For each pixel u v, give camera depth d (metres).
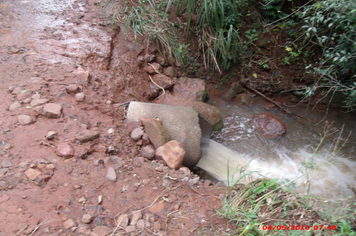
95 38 5.44
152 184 3.08
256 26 6.46
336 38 5.46
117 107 4.40
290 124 5.57
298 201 2.96
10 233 2.31
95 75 4.86
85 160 3.23
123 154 3.56
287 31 6.38
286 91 6.16
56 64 4.77
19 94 3.89
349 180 4.26
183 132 4.01
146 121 4.07
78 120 3.76
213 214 2.76
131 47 5.53
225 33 6.20
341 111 5.81
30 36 5.26
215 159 4.59
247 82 6.33
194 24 6.17
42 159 3.06
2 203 2.56
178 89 5.49
